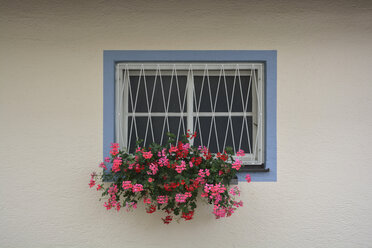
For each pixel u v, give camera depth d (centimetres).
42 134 280
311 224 281
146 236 280
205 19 280
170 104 293
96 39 280
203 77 292
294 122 282
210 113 293
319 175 282
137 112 293
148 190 260
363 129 283
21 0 279
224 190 250
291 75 282
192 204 260
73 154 280
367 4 282
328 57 283
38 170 279
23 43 279
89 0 279
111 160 277
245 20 281
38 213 279
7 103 280
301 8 281
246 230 281
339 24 282
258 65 288
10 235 278
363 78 284
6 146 279
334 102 283
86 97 280
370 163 282
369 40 283
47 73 280
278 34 282
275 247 281
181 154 251
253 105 294
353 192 282
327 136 283
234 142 293
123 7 279
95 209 280
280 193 281
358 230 281
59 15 280
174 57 279
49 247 279
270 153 281
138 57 279
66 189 279
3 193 278
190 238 280
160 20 280
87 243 279
